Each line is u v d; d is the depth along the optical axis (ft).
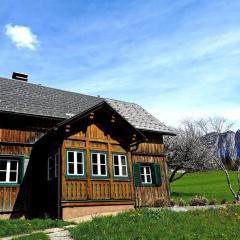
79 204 54.60
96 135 61.16
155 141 80.33
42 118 65.98
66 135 57.21
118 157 62.95
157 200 72.23
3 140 61.11
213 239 36.37
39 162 64.54
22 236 37.58
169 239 34.99
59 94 80.94
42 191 61.67
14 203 59.21
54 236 37.86
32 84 80.38
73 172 56.44
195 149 116.37
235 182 157.58
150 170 77.00
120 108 85.35
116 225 41.04
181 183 174.40
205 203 73.26
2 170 59.98
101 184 58.54
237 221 47.88
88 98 85.66
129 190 61.87
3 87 71.36
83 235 36.40
